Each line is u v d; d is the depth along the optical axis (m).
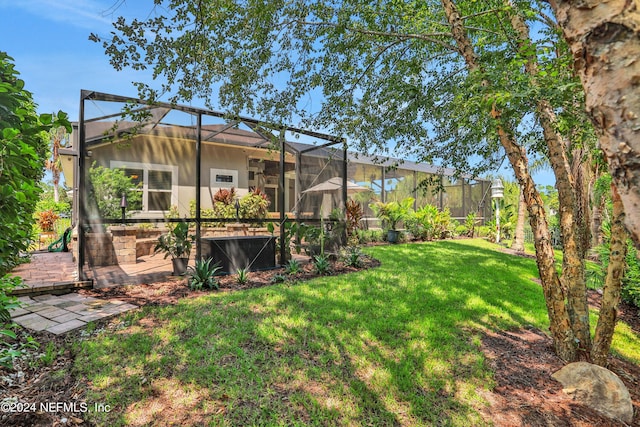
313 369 2.80
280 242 7.14
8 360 2.57
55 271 5.86
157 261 5.78
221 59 3.22
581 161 4.97
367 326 3.70
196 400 2.35
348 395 2.52
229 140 7.48
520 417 2.46
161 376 2.59
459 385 2.78
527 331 4.01
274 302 4.35
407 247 10.28
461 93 3.46
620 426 2.46
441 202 15.70
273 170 8.68
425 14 4.79
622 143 0.74
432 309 4.40
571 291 3.35
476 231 16.03
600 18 0.75
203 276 5.16
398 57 4.90
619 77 0.73
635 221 0.73
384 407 2.43
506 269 7.36
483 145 4.94
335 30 4.07
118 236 5.37
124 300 4.43
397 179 14.03
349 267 7.03
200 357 2.88
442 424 2.32
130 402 2.29
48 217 12.23
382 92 4.85
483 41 4.07
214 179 7.35
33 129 1.83
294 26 3.74
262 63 3.55
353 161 11.95
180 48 2.86
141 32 2.70
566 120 2.72
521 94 2.35
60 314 3.79
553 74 2.44
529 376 3.01
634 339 4.32
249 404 2.35
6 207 1.96
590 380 2.74
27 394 2.28
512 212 15.59
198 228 6.09
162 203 5.91
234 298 4.48
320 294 4.78
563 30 0.86
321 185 8.03
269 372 2.72
